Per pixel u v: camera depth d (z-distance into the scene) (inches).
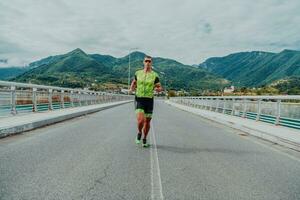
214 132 563.8
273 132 495.8
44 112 741.3
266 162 315.6
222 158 326.0
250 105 788.6
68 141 397.1
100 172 253.0
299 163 315.9
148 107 373.1
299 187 229.9
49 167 262.7
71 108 1000.9
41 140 399.5
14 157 296.7
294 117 550.6
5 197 189.3
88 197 194.2
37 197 190.9
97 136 449.1
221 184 231.3
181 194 205.9
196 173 260.4
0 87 581.0
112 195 199.6
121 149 355.6
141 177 242.7
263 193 213.2
